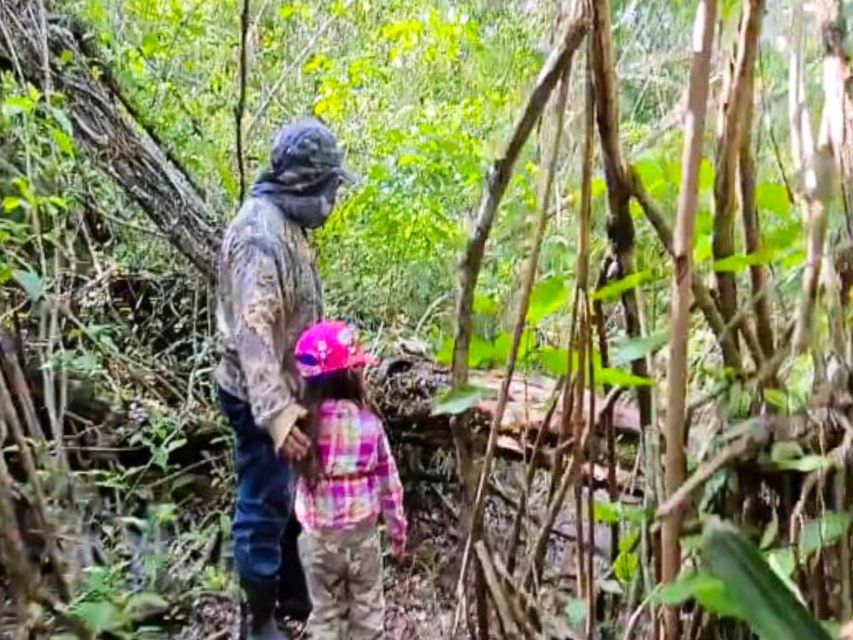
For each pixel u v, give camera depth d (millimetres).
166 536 3467
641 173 1111
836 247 890
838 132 867
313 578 2773
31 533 1499
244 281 2660
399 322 4164
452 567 3326
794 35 951
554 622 1141
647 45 1652
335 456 2680
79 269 4035
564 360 1068
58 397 3332
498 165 985
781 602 713
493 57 4363
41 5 3203
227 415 2855
